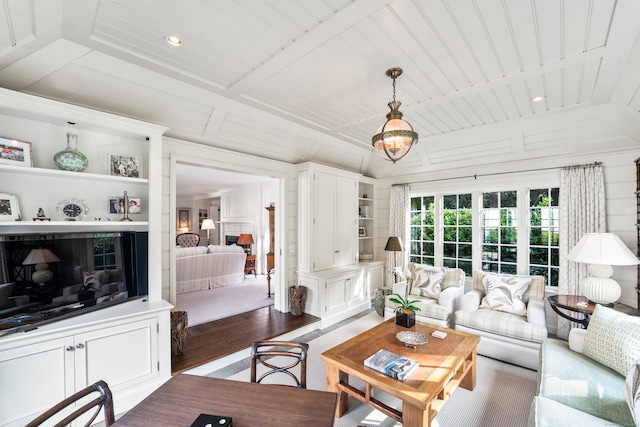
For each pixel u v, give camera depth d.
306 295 4.07
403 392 1.70
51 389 1.86
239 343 3.10
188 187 8.92
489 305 3.28
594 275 2.80
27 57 1.92
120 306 2.37
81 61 2.10
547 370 1.95
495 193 4.25
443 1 1.59
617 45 1.93
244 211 8.36
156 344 2.34
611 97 2.75
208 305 4.60
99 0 1.58
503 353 2.90
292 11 1.68
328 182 4.36
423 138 4.17
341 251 4.56
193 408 1.15
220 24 1.80
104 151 2.50
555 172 3.68
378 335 2.54
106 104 2.49
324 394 1.26
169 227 2.96
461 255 4.57
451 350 2.24
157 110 2.72
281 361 2.99
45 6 1.55
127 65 2.26
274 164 3.99
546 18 1.71
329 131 3.95
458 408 2.21
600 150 3.37
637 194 3.00
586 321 2.70
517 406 2.24
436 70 2.33
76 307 2.11
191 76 2.46
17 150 1.99
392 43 1.98
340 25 1.80
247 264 7.09
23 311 1.87
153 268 2.51
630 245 3.20
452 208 4.68
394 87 2.52
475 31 1.84
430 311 3.48
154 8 1.66
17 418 1.74
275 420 1.08
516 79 2.46
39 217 2.13
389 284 5.09
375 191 5.56
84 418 1.97
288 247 4.18
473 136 3.93
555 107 3.05
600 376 1.84
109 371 2.10
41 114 1.99
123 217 2.56
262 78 2.50
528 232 3.96
